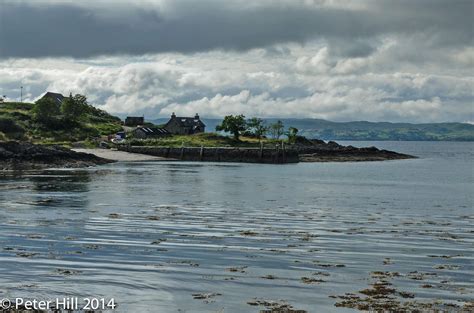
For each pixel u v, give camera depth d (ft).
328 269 70.13
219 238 92.48
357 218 121.60
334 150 560.61
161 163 408.05
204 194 176.24
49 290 59.72
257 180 251.80
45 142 486.79
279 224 110.32
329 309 53.88
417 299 57.16
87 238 91.25
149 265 71.51
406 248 85.10
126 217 118.01
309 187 215.72
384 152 583.99
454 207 148.25
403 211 136.87
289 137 647.15
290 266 71.61
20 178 230.68
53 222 109.29
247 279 64.75
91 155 368.68
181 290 60.18
